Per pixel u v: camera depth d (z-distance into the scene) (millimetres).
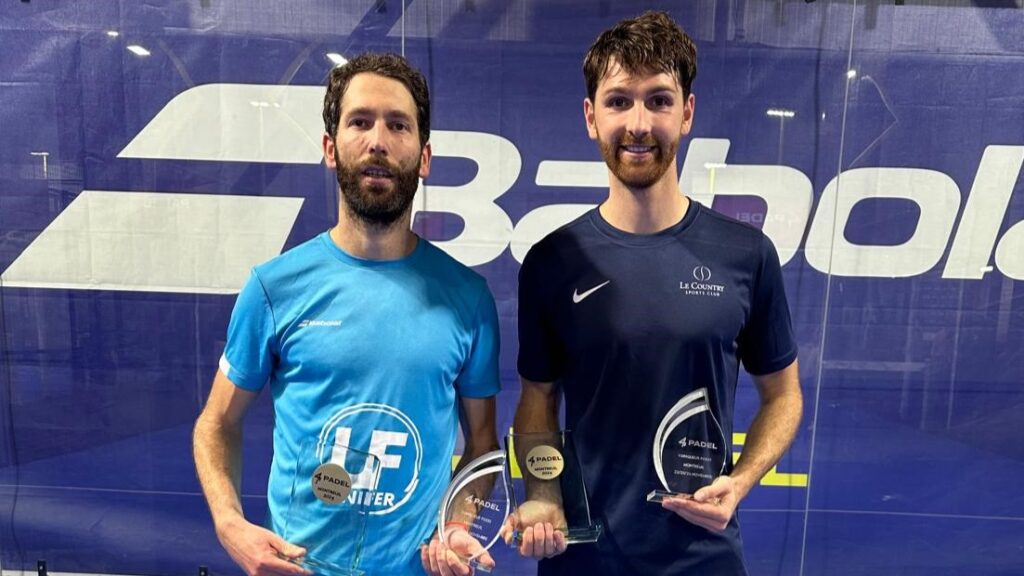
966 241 1600
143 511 1715
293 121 1588
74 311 1659
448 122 1579
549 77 1561
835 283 1617
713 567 966
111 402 1686
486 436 1027
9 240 1640
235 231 1627
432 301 938
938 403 1649
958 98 1559
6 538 1725
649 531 956
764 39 1540
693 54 964
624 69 912
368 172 881
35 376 1681
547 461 988
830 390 1651
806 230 1598
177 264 1638
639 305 950
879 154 1574
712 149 1574
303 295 939
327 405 909
